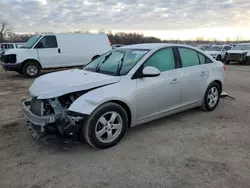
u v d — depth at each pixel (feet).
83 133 10.42
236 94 22.75
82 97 10.32
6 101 19.74
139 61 12.30
